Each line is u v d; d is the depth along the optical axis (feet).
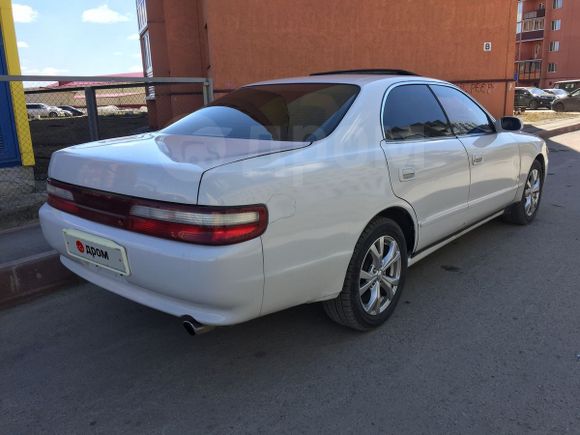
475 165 13.25
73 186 9.45
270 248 7.98
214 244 7.50
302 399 8.55
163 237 7.89
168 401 8.61
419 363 9.49
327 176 8.86
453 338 10.36
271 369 9.48
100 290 13.41
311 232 8.61
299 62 44.42
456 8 50.31
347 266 9.50
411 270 14.08
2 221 17.88
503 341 10.19
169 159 8.51
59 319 11.80
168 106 50.08
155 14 53.67
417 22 48.98
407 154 10.73
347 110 10.18
